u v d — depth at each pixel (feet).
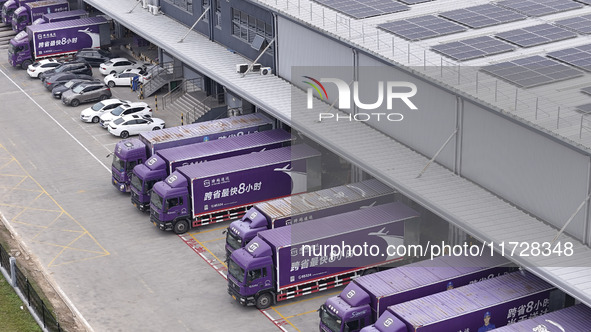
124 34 322.34
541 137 150.51
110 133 250.16
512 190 159.12
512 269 159.33
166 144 211.20
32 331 160.66
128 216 204.64
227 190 196.44
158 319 164.76
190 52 238.68
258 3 217.15
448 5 207.31
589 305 130.62
